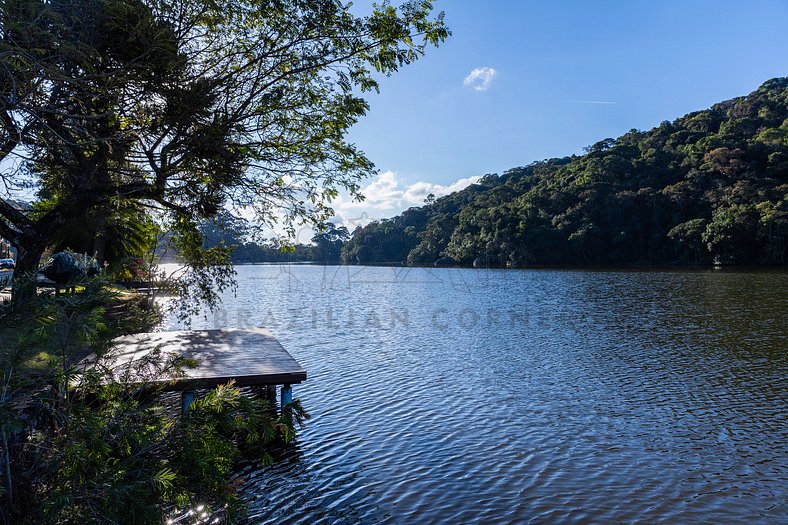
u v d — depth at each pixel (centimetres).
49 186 993
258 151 851
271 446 897
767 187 8394
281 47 798
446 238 13738
